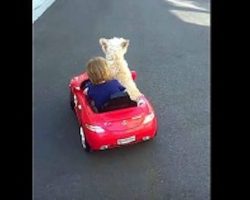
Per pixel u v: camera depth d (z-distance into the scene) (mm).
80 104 2531
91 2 5043
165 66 3443
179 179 2299
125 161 2445
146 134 2457
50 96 3084
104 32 4152
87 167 2424
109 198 2211
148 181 2301
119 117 2404
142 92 3072
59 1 5094
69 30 4223
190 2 4957
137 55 3643
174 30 4141
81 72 3432
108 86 2420
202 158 2430
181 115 2799
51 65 3535
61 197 2230
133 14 4602
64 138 2658
